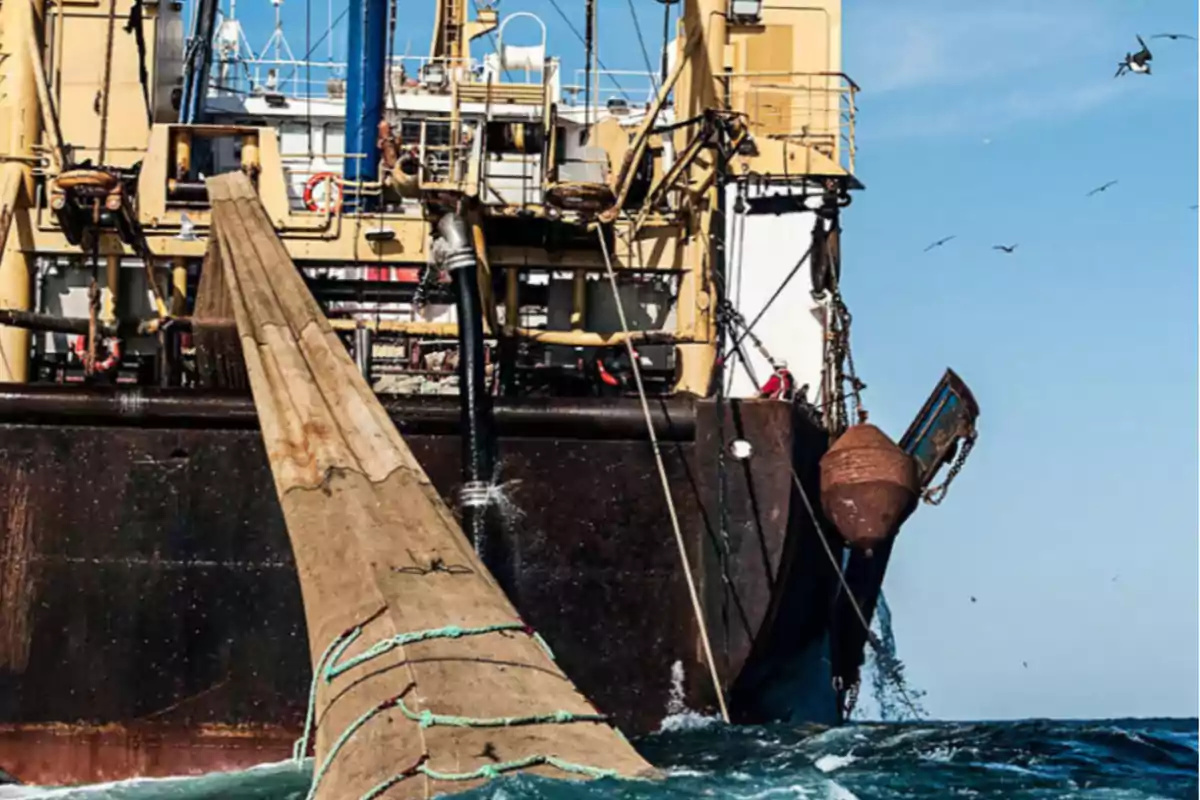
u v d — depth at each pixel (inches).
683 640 919.0
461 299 964.0
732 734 885.8
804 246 1205.7
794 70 1254.3
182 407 912.3
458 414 929.5
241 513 912.3
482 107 1373.0
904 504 961.5
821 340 1191.6
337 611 754.8
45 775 897.5
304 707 900.0
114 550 909.2
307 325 950.4
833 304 1080.8
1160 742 850.8
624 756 681.6
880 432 977.5
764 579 922.7
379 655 709.9
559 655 914.7
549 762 656.4
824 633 1019.3
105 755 898.1
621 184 1008.9
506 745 665.0
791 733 888.9
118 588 906.7
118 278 1082.7
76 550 908.6
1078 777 751.7
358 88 1254.3
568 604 917.2
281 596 908.0
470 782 629.9
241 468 914.7
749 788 673.6
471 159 1045.2
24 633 902.4
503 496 922.1
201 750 897.5
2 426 911.7
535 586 917.2
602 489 925.8
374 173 1250.6
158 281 1094.4
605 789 635.5
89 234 1066.1
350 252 1075.9
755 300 1202.0
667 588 920.9
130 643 904.3
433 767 635.5
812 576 982.4
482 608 757.9
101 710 900.0
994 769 767.7
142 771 897.5
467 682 697.6
